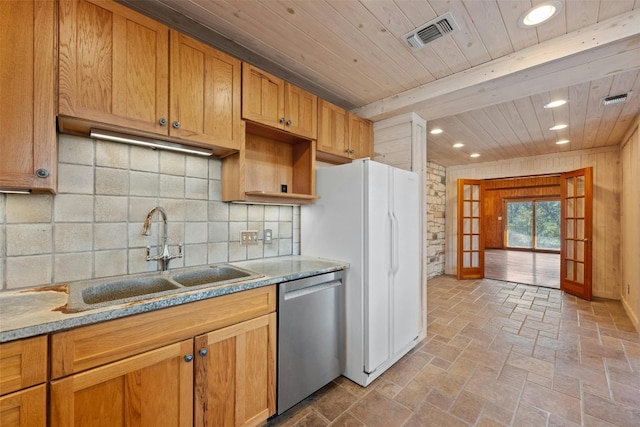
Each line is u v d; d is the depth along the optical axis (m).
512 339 2.73
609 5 1.46
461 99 2.34
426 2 1.46
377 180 2.08
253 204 2.21
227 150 1.77
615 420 1.63
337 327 1.99
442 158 5.27
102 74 1.25
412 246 2.49
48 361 0.93
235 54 1.94
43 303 1.09
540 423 1.61
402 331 2.35
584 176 4.25
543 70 1.86
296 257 2.35
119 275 1.56
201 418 1.28
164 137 1.48
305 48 1.88
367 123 2.82
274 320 1.59
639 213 2.93
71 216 1.42
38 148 1.09
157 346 1.16
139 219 1.64
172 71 1.46
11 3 1.06
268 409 1.55
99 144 1.50
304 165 2.32
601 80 2.24
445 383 2.01
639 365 2.23
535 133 3.67
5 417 0.85
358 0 1.45
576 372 2.14
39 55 1.10
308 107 2.21
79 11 1.19
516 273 6.16
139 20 1.36
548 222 10.29
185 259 1.82
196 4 1.49
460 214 5.57
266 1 1.47
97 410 1.02
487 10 1.51
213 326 1.33
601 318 3.30
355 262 2.04
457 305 3.83
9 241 1.27
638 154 2.96
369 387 1.97
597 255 4.32
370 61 2.02
